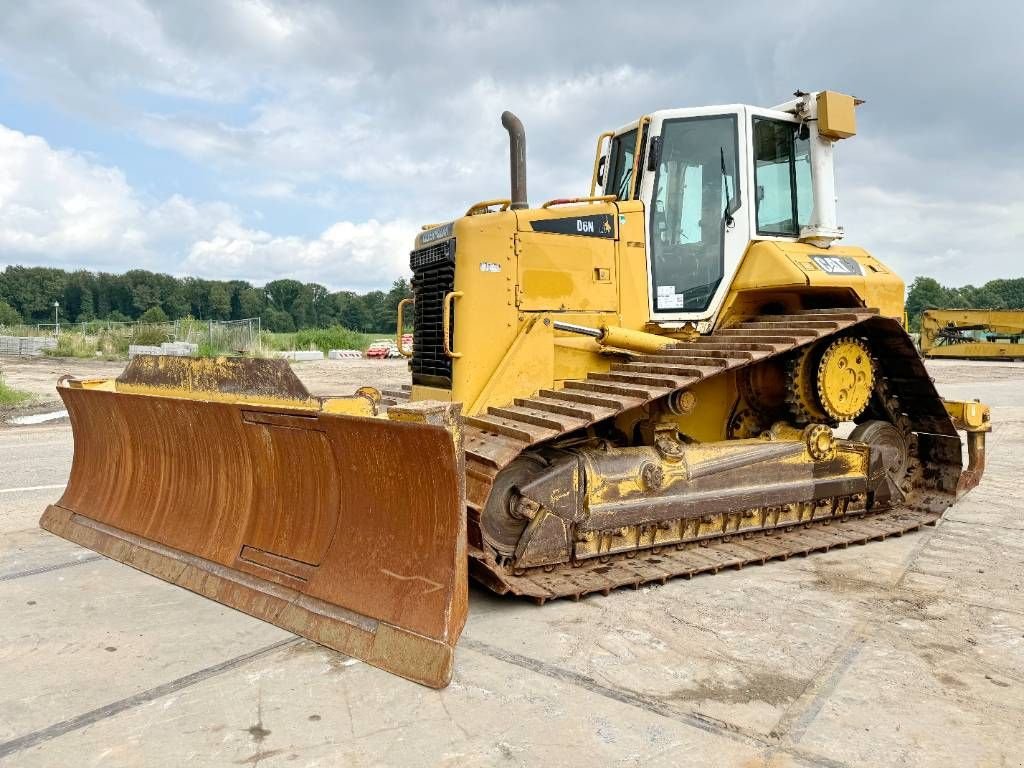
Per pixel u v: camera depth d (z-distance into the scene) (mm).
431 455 3502
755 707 3170
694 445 5215
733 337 5488
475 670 3494
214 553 4520
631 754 2811
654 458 5008
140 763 2736
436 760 2766
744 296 5996
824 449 5730
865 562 5234
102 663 3531
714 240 5898
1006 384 19562
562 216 5441
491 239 5191
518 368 5172
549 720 3049
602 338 5242
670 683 3381
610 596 4492
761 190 6055
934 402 6238
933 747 2879
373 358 32000
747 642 3840
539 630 3977
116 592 4445
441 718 3059
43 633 3863
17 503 6613
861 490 5996
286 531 4250
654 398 4586
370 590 3725
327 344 36312
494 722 3031
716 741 2904
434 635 3395
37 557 5082
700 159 5926
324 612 3811
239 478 4578
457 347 5168
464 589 3562
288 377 4102
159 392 5035
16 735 2920
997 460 9359
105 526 5293
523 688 3318
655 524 5008
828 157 6168
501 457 4133
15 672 3441
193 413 4676
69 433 10836
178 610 4180
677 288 5867
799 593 4582
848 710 3150
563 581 4500
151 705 3148
